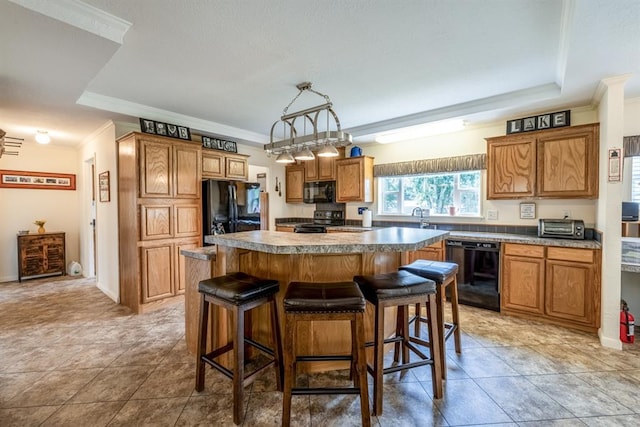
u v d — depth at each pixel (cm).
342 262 219
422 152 462
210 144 452
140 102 348
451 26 203
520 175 347
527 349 254
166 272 368
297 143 272
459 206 438
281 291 217
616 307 255
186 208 389
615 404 184
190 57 243
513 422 170
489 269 345
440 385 191
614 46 202
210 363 189
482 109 343
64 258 529
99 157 430
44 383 207
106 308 363
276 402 187
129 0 174
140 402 187
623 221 293
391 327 255
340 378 212
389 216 500
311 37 216
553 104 317
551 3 179
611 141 257
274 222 594
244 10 185
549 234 334
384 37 217
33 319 328
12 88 268
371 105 361
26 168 508
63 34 185
